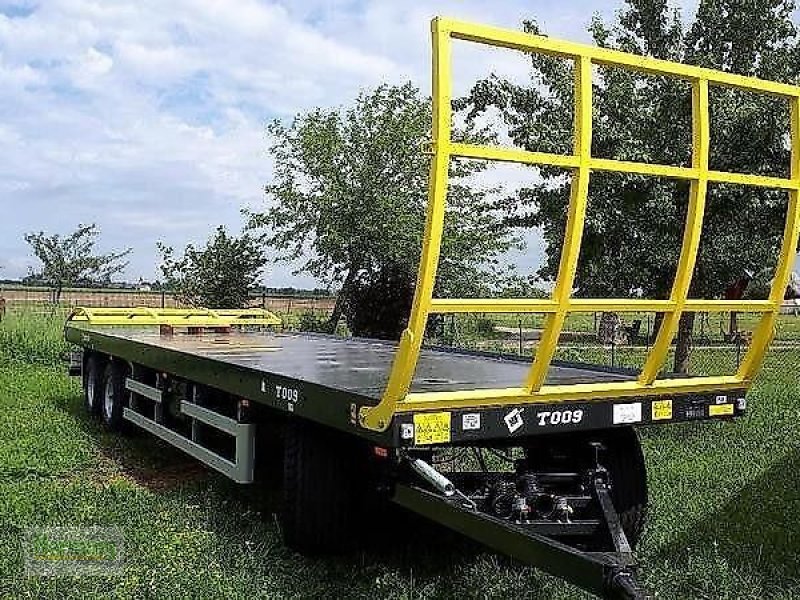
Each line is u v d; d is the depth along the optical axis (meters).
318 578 5.51
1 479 7.92
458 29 3.92
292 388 5.56
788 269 5.10
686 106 9.89
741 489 7.58
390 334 19.41
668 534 6.33
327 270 20.11
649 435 10.06
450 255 19.02
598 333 28.86
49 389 13.65
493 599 5.20
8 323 19.77
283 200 20.55
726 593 5.25
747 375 5.50
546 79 10.46
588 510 5.06
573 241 4.34
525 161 4.12
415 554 5.96
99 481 8.07
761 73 10.07
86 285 40.69
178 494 7.45
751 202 9.77
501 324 31.39
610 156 9.81
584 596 5.21
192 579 5.34
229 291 22.23
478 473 5.34
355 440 5.71
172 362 8.12
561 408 4.91
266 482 6.86
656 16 10.76
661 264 9.90
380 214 19.39
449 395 4.55
